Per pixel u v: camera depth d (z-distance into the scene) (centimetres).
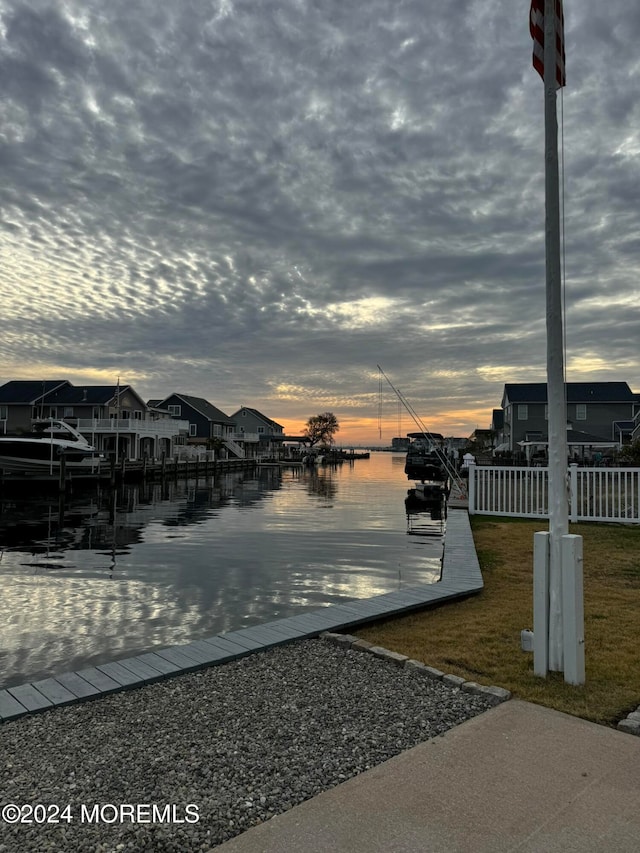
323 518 2120
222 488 3788
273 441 9319
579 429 5003
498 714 373
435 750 326
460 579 784
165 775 305
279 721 370
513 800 275
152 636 727
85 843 251
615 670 453
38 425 4009
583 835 249
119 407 5150
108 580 1056
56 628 761
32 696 408
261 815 269
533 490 1493
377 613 623
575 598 425
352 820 262
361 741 341
